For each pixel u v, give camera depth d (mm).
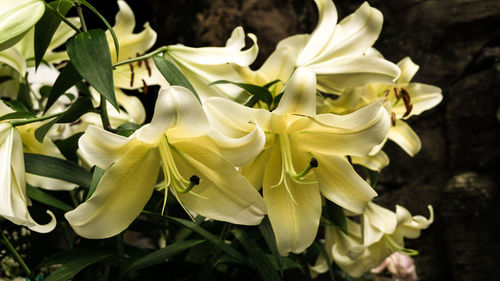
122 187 830
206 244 1083
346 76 997
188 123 793
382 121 844
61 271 950
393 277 1810
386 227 1166
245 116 837
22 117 919
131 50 1118
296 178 881
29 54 1169
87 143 785
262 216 837
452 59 2846
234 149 819
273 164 905
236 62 987
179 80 918
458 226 2699
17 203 851
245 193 837
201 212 857
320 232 2262
